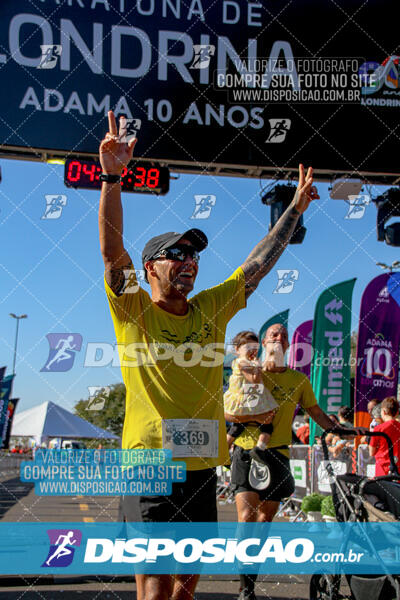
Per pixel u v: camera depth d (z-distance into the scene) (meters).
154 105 6.30
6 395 12.80
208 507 2.33
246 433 3.80
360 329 9.17
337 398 9.27
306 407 4.03
